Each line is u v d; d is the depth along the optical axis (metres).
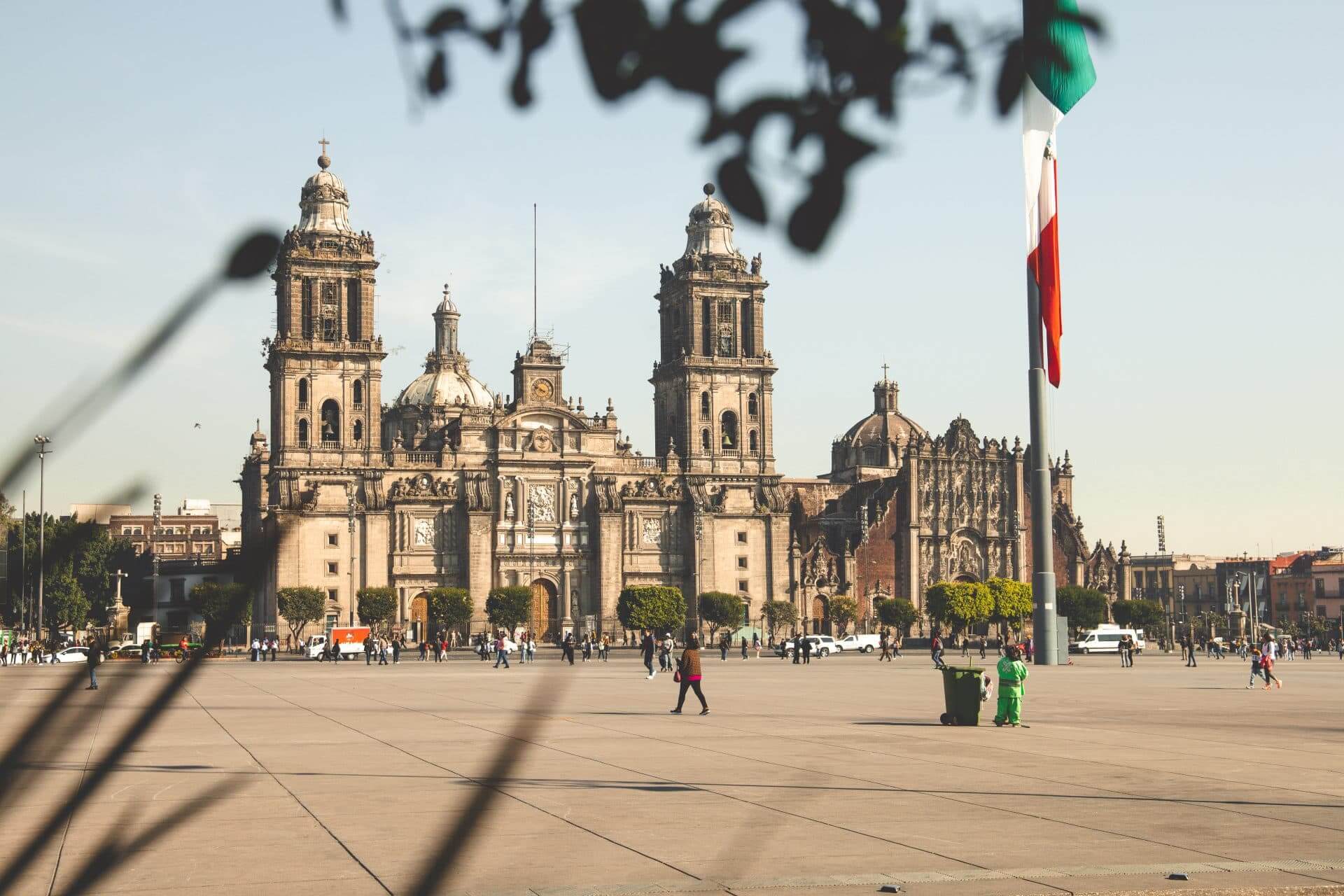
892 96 4.50
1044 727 52.91
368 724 55.06
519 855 24.91
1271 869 23.30
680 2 4.37
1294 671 114.69
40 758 4.92
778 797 32.72
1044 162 85.19
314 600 180.75
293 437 190.38
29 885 21.06
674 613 192.38
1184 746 45.06
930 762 40.06
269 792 33.88
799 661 139.75
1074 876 22.75
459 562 198.50
